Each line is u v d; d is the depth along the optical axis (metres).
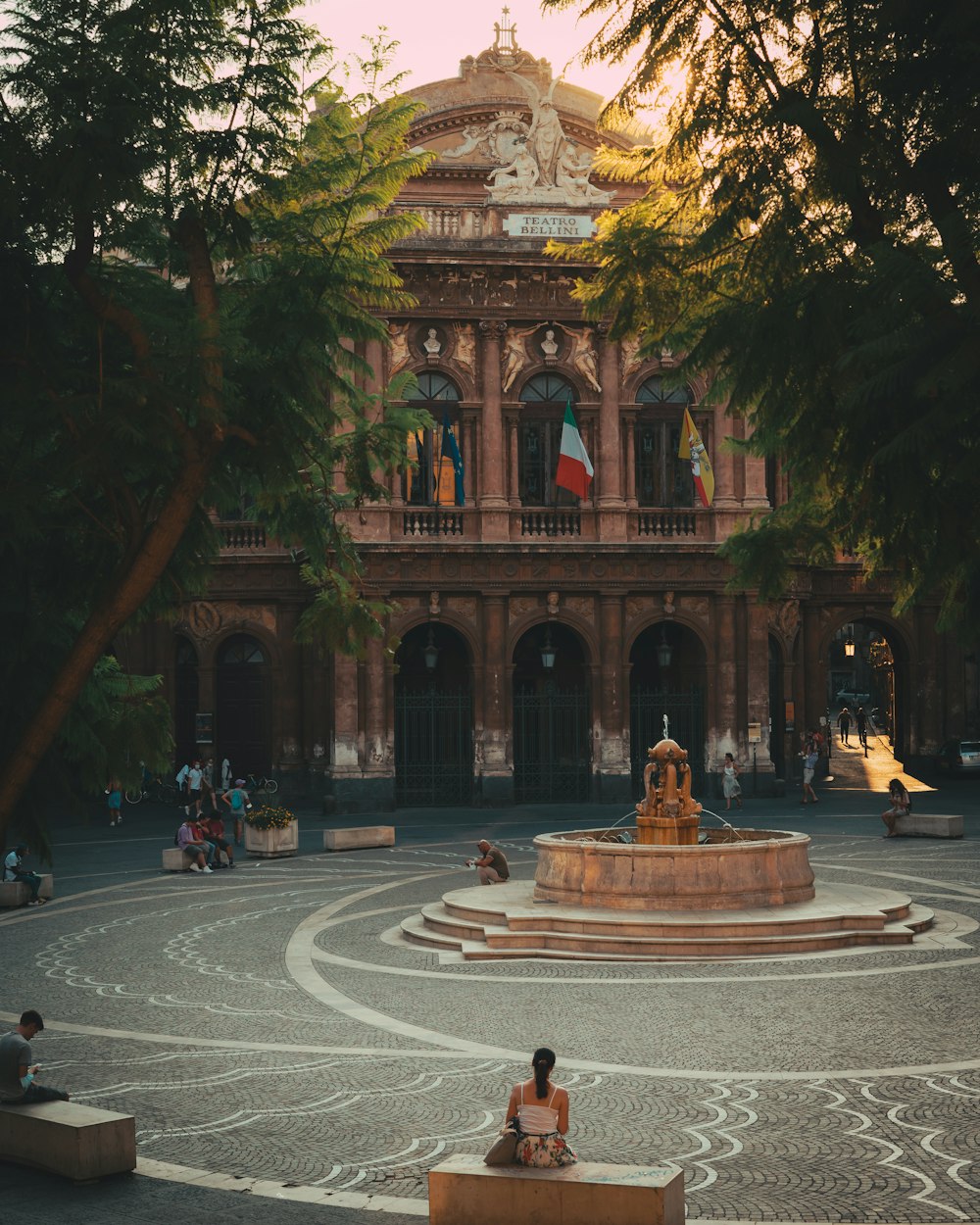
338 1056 18.42
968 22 14.52
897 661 60.59
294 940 27.17
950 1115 15.30
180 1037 19.73
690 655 55.31
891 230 17.56
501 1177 11.84
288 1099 16.50
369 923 28.91
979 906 29.27
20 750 13.65
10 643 14.38
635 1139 14.67
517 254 52.31
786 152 17.72
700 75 18.41
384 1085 16.98
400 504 52.41
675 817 28.92
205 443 14.32
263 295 16.27
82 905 32.19
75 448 13.99
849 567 57.62
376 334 17.48
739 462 54.06
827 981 22.22
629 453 53.81
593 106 55.25
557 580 52.69
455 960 24.81
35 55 13.28
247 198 16.42
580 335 53.72
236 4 14.73
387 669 51.78
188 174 14.73
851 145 16.73
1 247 13.84
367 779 51.53
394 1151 14.54
